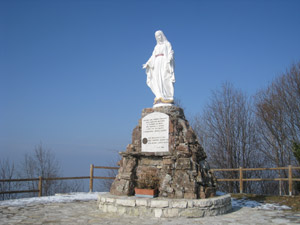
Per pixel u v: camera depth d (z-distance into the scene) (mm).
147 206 8000
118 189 9156
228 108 23172
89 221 7441
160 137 9555
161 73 10719
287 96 20375
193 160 8953
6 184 19156
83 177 14539
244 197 12719
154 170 9359
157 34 10969
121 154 9992
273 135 20750
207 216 8047
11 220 7617
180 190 8414
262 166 21688
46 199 11914
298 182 14227
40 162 22578
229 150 22078
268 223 7336
